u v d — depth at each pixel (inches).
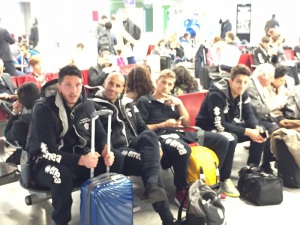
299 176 133.0
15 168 105.3
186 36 466.3
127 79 137.6
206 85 294.7
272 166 152.2
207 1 587.8
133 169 109.2
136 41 426.6
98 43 364.5
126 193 91.8
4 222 109.7
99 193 88.5
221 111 131.6
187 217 100.5
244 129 132.2
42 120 95.0
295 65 282.7
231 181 132.1
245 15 567.5
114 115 113.9
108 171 99.8
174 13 568.7
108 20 424.8
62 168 94.0
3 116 140.6
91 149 95.2
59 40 399.2
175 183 118.9
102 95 116.0
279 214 115.5
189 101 144.3
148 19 560.7
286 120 142.0
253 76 156.3
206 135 125.8
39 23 424.5
